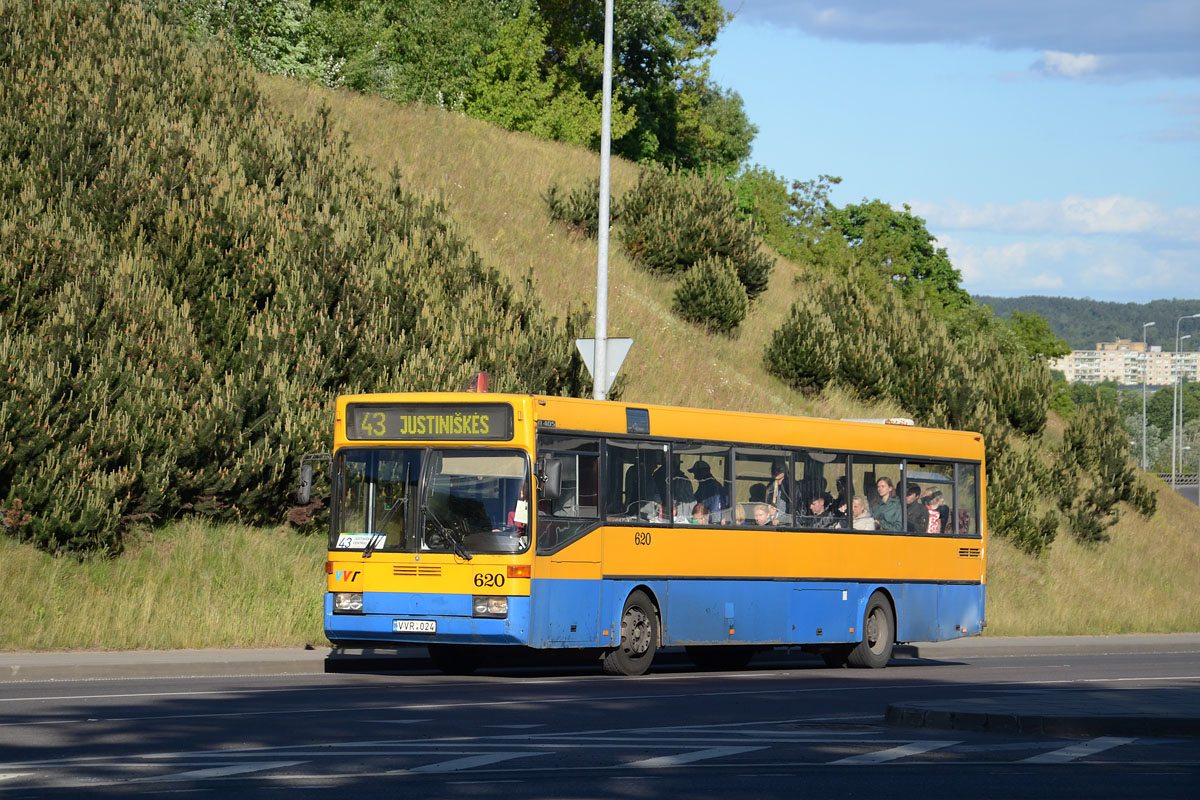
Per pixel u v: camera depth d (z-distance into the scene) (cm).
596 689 2316
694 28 11269
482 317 4012
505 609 2419
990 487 5528
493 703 2005
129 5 5625
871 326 6281
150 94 4722
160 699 1953
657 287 6241
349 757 1409
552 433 2516
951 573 3431
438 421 2508
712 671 2986
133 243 3672
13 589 2778
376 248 4091
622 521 2634
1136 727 1733
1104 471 6594
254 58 6931
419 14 8038
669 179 6756
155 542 3127
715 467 2852
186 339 3344
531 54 8819
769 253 7981
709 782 1315
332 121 5806
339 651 2850
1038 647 4106
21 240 3312
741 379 5603
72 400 3028
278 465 3288
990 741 1653
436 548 2462
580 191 6631
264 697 2020
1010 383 6725
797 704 2109
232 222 3681
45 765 1320
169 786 1216
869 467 3225
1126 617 5222
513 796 1209
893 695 2317
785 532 2981
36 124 4028
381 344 3631
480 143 7256
